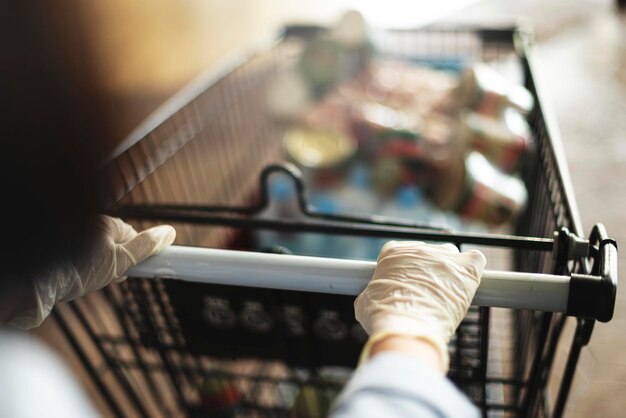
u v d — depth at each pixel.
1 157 0.34
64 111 0.36
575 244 0.85
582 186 2.74
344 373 1.47
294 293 1.13
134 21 3.03
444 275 0.76
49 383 0.43
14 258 0.38
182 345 1.25
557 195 1.29
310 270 0.82
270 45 2.42
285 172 1.25
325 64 2.63
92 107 0.37
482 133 2.09
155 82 3.06
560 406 1.01
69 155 0.37
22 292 0.42
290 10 4.72
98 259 0.83
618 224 2.50
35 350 0.45
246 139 2.54
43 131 0.35
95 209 0.41
